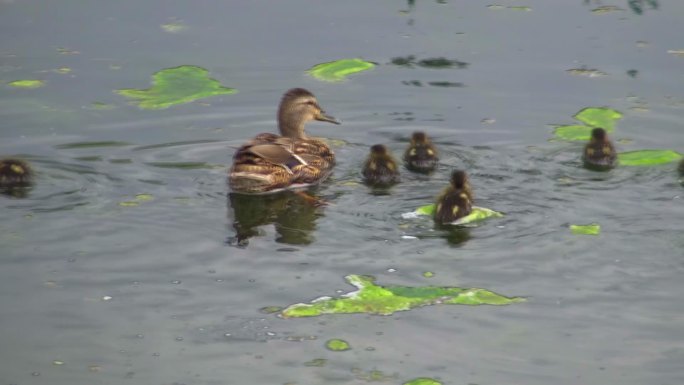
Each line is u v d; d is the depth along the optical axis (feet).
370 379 37.27
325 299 42.01
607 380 37.37
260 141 53.93
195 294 42.37
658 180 51.75
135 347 39.01
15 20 69.31
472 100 60.59
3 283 42.80
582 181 51.72
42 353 38.50
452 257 45.06
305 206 50.14
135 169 53.16
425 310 41.29
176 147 55.67
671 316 41.04
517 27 68.90
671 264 44.45
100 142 55.77
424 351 38.91
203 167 53.78
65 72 63.10
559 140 56.03
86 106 59.47
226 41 66.95
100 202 49.67
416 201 50.52
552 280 43.45
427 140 54.44
